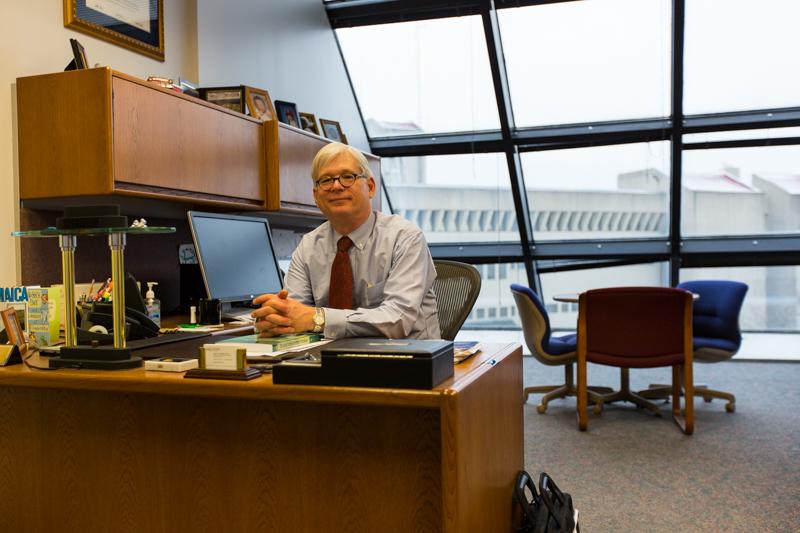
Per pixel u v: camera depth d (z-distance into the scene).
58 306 2.30
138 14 3.79
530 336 5.00
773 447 4.04
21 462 2.12
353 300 2.51
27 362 1.97
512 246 7.68
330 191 2.40
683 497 3.20
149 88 3.01
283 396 1.59
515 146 7.12
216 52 4.51
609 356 4.42
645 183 7.15
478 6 6.42
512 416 2.22
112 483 2.04
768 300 7.65
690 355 4.32
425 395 1.52
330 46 6.63
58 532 2.09
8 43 3.02
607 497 3.20
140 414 2.01
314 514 1.88
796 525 2.85
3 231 2.97
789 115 6.56
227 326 2.90
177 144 3.19
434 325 2.56
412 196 7.72
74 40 2.96
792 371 6.75
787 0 6.23
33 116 2.91
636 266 7.74
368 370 1.56
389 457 1.82
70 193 2.85
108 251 3.49
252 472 1.93
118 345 1.89
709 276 7.70
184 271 3.56
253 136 3.87
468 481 1.64
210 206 3.61
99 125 2.79
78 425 2.06
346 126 6.99
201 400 1.96
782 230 7.18
